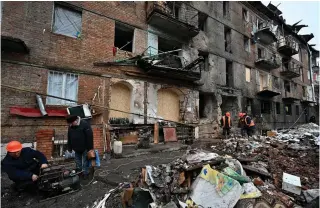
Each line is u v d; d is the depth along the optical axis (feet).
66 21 25.04
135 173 14.92
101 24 27.37
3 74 19.65
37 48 21.90
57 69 23.00
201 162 12.62
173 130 31.09
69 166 15.76
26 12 21.66
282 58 68.23
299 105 74.23
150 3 31.94
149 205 9.40
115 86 28.96
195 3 40.19
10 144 11.12
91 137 13.76
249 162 15.94
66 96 23.71
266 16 59.72
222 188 9.96
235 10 49.85
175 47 38.27
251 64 52.11
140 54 30.81
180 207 9.60
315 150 24.09
